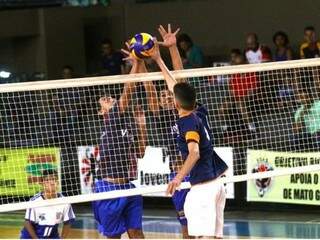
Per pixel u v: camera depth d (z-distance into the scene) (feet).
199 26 143.95
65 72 128.06
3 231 95.66
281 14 135.95
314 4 132.57
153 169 74.23
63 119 95.71
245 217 98.37
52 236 73.10
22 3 154.61
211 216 57.47
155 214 103.35
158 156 74.28
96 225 98.17
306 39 113.91
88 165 96.43
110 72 131.23
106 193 64.80
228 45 141.18
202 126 57.26
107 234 69.46
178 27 146.00
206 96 93.61
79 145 96.48
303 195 98.43
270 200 100.32
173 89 57.72
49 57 150.20
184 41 121.90
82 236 90.89
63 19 151.64
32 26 149.89
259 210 101.19
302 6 133.90
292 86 92.73
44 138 95.09
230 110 94.27
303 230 89.66
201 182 57.72
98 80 63.05
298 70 92.32
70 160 96.48
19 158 95.09
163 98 72.13
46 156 94.17
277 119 93.56
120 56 131.03
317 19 132.46
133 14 150.82
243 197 101.86
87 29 154.10
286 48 115.96
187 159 55.47
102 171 70.03
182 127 56.49
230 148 92.58
